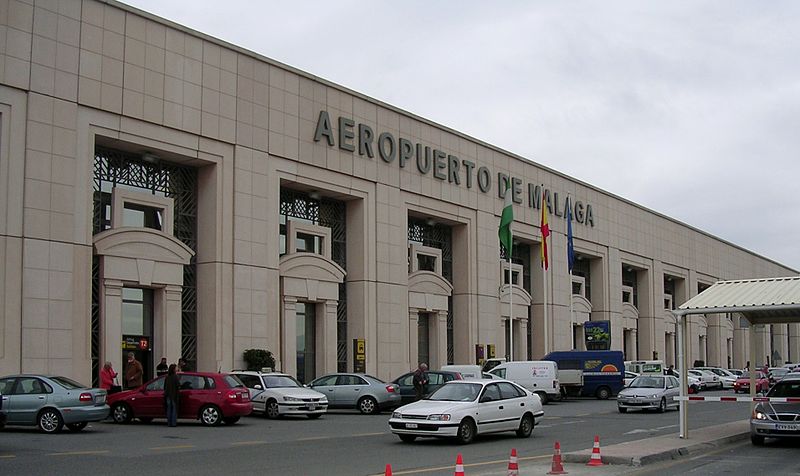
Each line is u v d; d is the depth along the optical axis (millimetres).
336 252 44344
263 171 38719
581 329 65875
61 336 30078
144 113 33719
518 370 42219
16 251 29234
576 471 15977
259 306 37844
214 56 36906
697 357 86750
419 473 15508
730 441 22062
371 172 44906
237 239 37156
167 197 35906
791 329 112250
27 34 30125
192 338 36250
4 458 17359
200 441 21344
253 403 30125
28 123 29922
